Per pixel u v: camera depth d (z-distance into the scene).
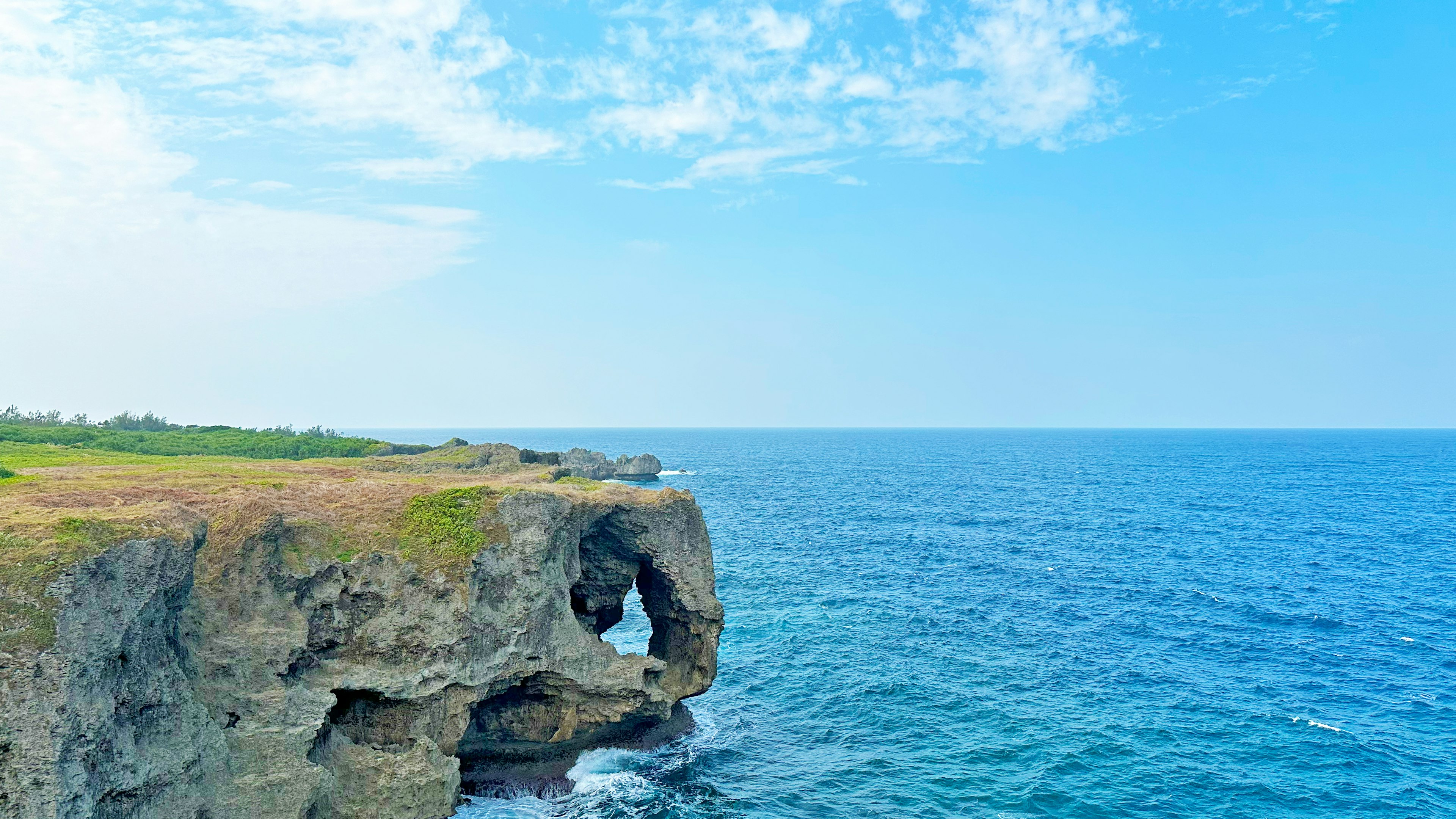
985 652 53.50
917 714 43.56
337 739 30.73
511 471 73.06
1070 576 76.69
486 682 33.16
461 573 33.19
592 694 36.44
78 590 21.41
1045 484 179.75
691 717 42.78
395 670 31.55
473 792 35.41
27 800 19.45
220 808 25.09
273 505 32.31
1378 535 101.38
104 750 21.33
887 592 69.88
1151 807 34.22
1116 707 44.31
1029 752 39.16
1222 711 43.72
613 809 34.31
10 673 19.91
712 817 33.69
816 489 167.12
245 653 28.14
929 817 33.66
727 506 133.50
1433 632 57.44
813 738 41.09
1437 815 33.44
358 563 32.12
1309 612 62.84
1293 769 37.22
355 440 108.62
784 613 62.66
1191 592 69.81
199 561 29.27
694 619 41.38
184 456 79.94
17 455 61.69
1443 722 42.19
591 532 41.44
